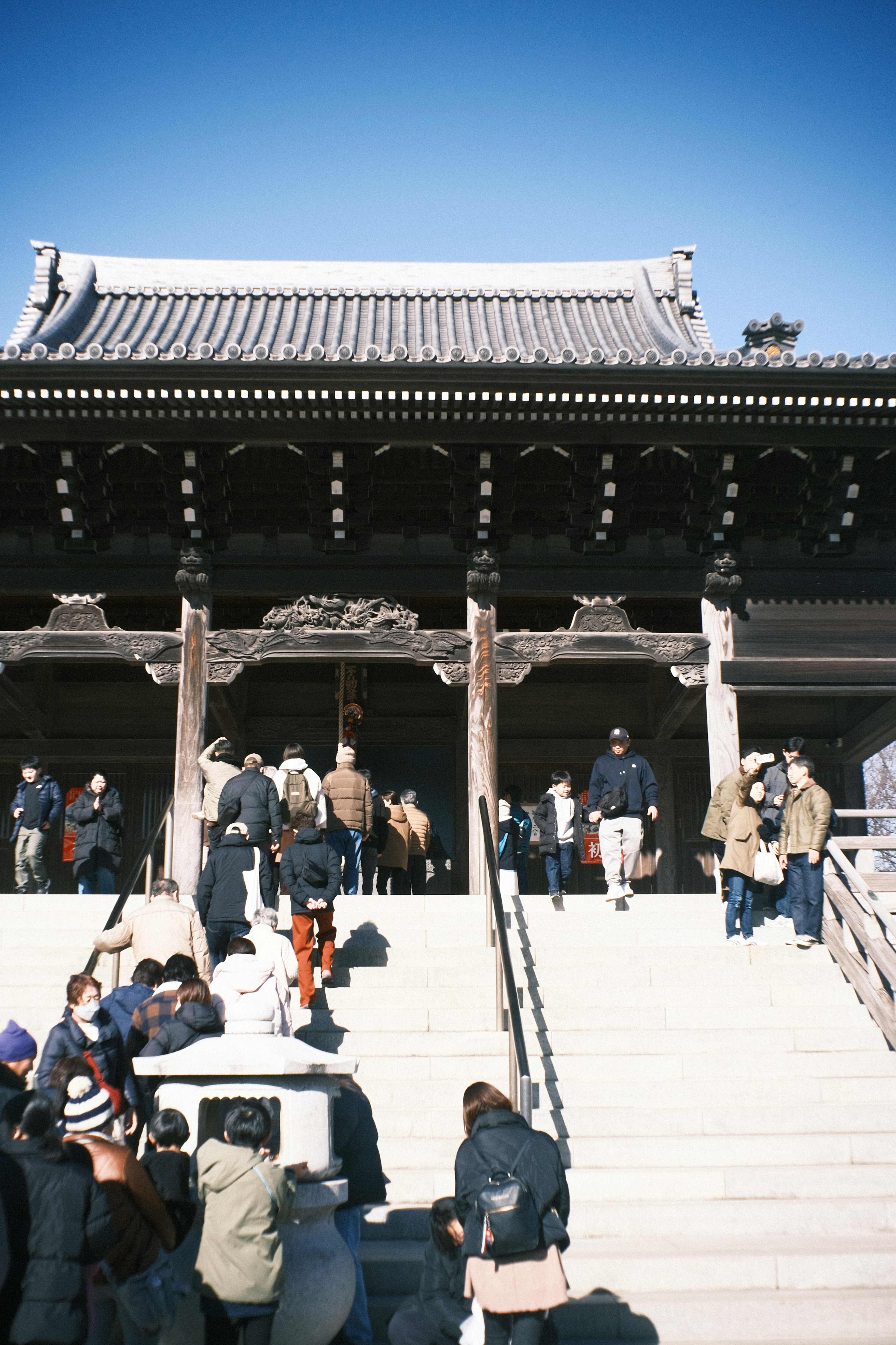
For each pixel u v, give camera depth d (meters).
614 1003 10.54
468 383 13.86
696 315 22.22
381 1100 9.05
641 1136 8.82
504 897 13.19
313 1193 6.39
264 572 15.57
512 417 14.38
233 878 10.51
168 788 20.06
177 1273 6.05
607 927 12.29
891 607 15.71
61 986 10.66
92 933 11.95
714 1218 7.86
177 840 14.55
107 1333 6.05
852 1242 7.68
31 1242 4.93
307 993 10.14
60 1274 4.91
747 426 14.59
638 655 15.36
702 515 15.53
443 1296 6.02
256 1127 5.96
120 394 13.95
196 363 13.55
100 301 22.25
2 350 13.45
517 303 23.00
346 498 15.16
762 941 11.82
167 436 14.55
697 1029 10.23
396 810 14.91
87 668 20.28
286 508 15.60
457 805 20.17
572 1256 7.31
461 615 20.62
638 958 11.36
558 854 13.50
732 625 15.52
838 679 15.44
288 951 9.30
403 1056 9.60
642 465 15.38
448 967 10.97
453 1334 5.91
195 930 9.64
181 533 15.47
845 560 15.84
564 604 19.83
